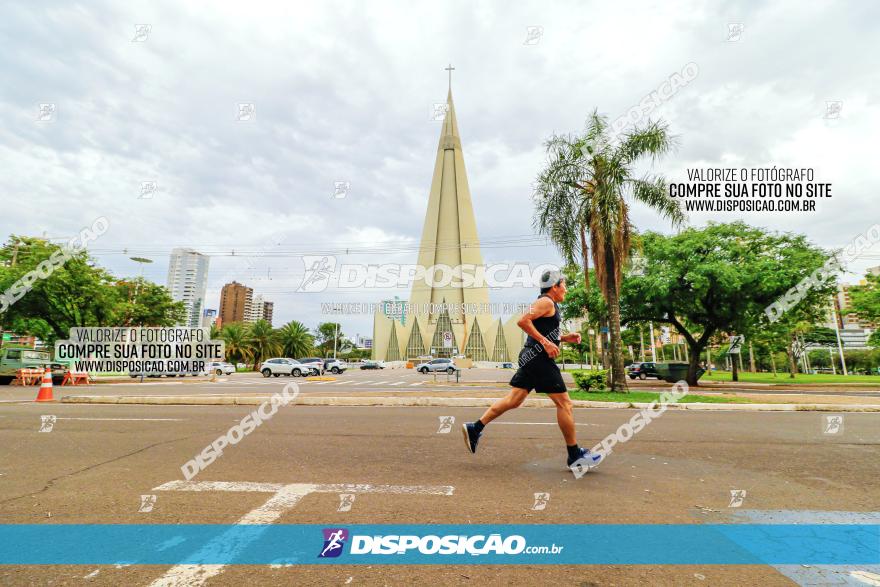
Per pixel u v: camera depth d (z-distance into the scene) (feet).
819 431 22.34
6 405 33.32
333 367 136.87
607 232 45.98
